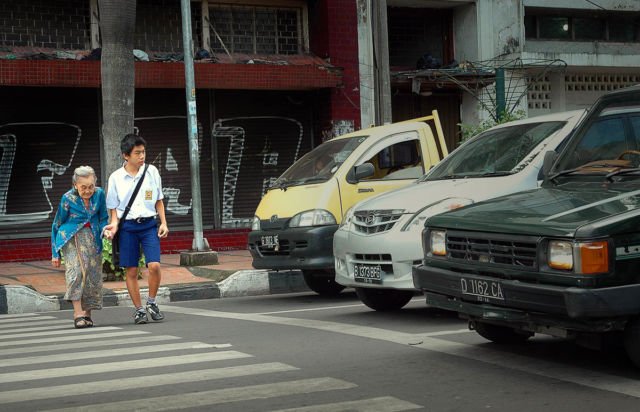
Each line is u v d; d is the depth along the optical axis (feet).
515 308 25.39
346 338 33.58
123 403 23.48
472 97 94.07
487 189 37.14
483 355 29.12
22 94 74.64
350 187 48.42
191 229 81.05
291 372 27.02
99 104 77.41
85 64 71.97
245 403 23.09
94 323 42.96
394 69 90.79
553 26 99.04
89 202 40.91
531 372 26.21
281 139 84.84
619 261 23.45
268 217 49.49
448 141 94.99
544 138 38.32
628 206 24.57
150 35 78.95
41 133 75.51
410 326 36.68
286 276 58.59
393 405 22.41
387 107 71.36
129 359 30.40
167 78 74.84
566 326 24.21
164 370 28.02
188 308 48.65
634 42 103.60
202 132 81.56
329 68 81.82
